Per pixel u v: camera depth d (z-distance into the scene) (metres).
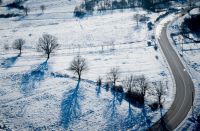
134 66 120.62
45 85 105.44
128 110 91.75
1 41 165.62
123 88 103.62
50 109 92.19
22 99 97.44
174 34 150.88
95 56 134.62
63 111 91.25
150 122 87.56
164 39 146.38
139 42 147.00
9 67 122.31
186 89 103.69
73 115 89.50
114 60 128.00
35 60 131.25
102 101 95.94
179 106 94.69
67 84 105.88
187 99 98.19
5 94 100.38
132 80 107.44
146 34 155.75
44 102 95.62
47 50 133.38
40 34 174.62
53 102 95.50
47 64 124.56
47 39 140.75
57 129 84.25
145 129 84.81
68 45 153.25
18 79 110.25
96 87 104.25
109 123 86.44
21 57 136.50
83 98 97.38
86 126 85.38
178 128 85.38
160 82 107.50
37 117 88.75
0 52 146.75
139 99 97.06
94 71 117.31
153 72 114.88
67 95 98.94
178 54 129.00
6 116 89.31
